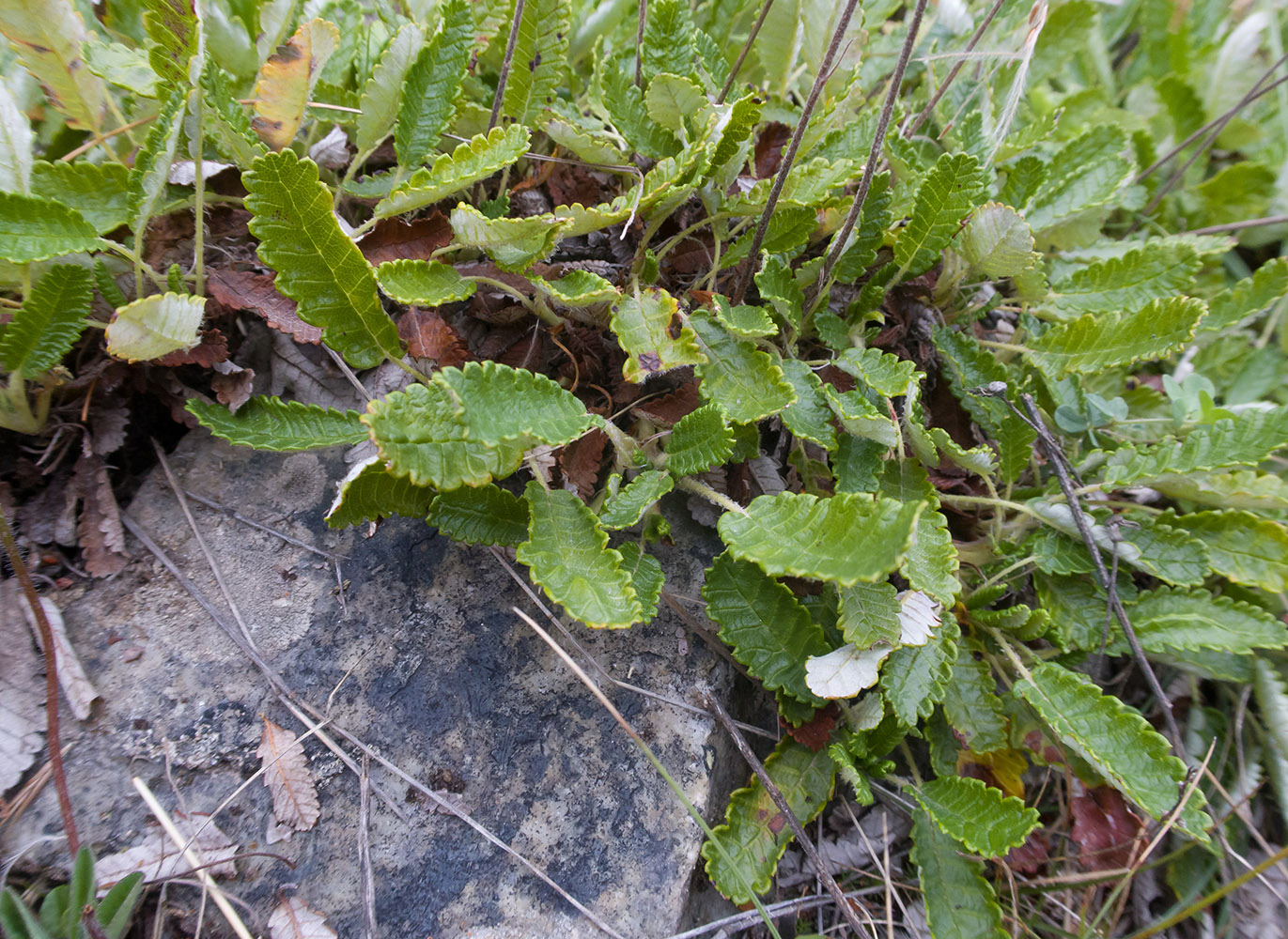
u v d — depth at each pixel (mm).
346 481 120
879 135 130
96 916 112
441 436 109
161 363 138
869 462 144
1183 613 149
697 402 146
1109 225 223
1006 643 150
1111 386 182
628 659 146
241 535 144
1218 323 182
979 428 175
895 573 153
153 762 128
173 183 144
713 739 144
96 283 133
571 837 134
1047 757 151
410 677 139
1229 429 146
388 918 126
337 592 142
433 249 149
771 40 175
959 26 198
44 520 139
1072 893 159
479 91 163
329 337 127
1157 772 131
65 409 142
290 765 131
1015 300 180
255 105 146
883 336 166
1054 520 153
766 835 137
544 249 129
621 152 149
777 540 116
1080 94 218
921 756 163
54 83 138
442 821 132
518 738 138
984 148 171
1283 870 165
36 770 125
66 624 134
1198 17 257
